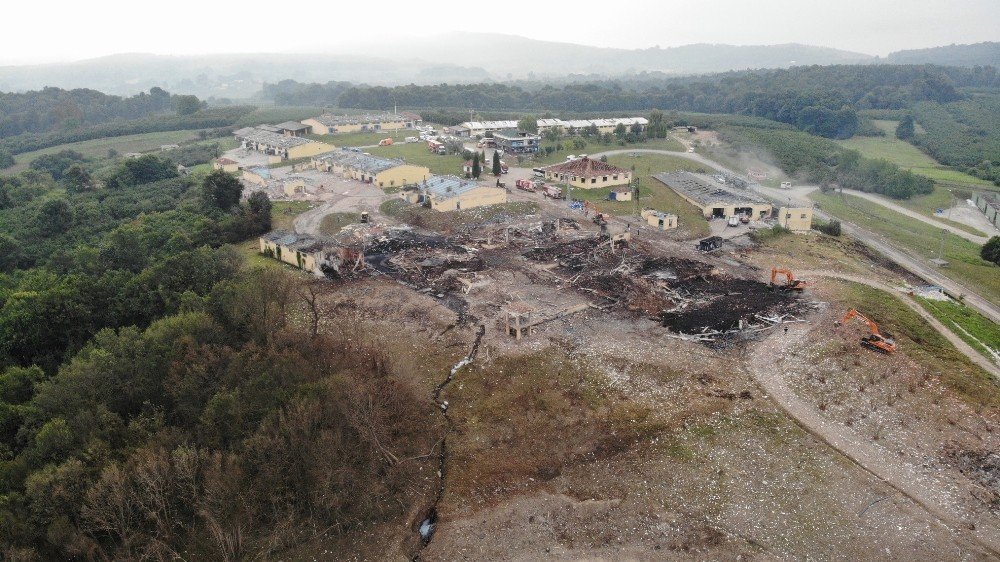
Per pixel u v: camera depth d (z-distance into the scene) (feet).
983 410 214.28
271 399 188.14
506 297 301.02
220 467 167.63
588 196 491.31
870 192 621.72
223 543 158.10
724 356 250.16
